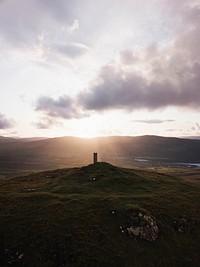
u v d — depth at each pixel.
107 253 33.06
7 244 33.31
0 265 31.00
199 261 35.34
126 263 32.12
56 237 34.34
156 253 35.19
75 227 36.53
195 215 45.78
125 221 39.38
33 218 38.28
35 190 52.59
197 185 67.44
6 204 43.44
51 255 32.03
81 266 30.86
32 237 34.31
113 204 43.22
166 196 52.03
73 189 51.09
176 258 35.09
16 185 60.69
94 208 41.91
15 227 36.25
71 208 41.19
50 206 41.75
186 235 40.66
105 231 36.81
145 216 40.16
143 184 58.72
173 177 75.81
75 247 33.12
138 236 37.38
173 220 43.00
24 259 31.47
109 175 59.44
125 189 53.94
